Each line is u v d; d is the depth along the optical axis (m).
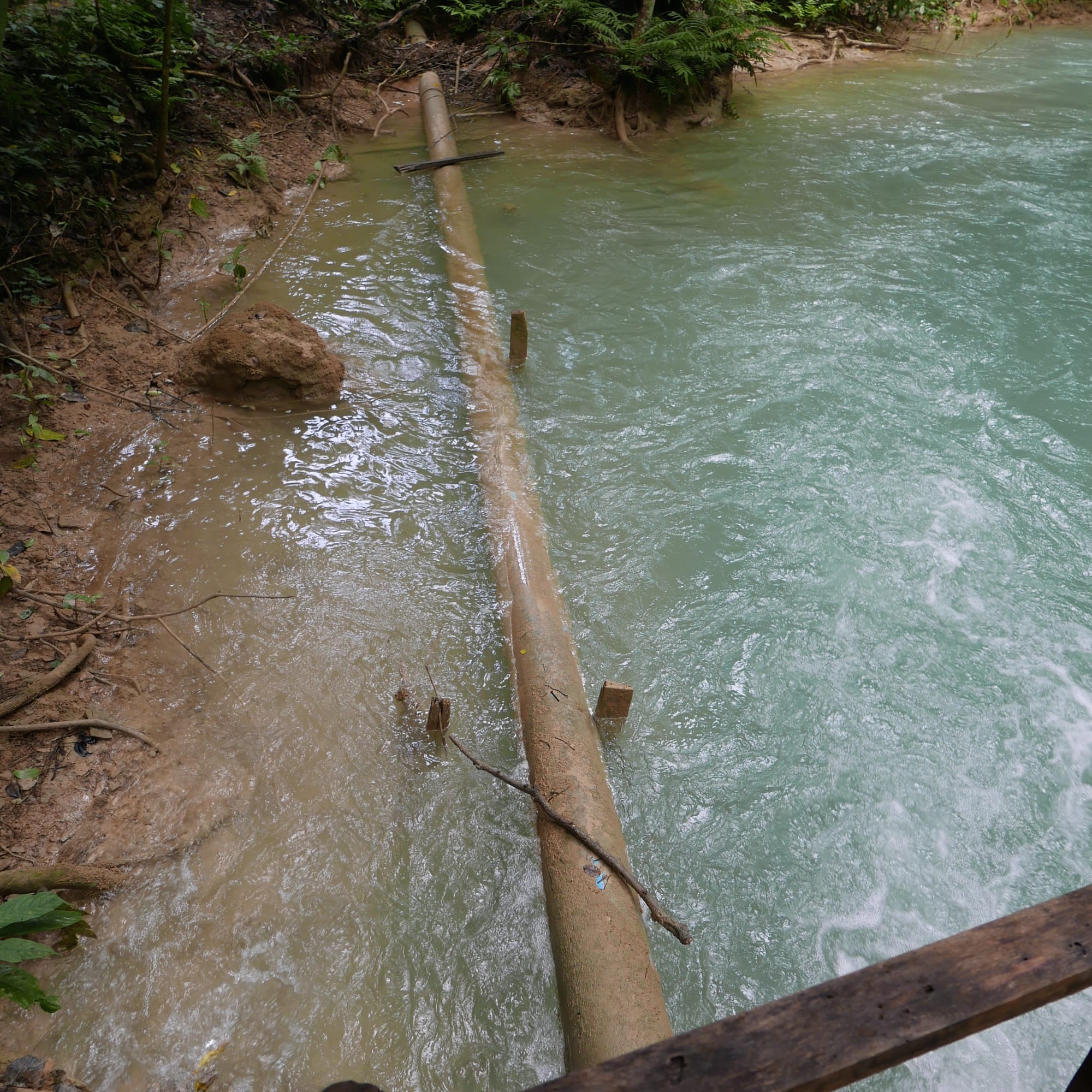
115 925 3.28
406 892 3.46
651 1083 1.42
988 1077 3.04
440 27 13.50
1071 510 5.55
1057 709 4.31
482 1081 2.96
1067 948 1.60
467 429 6.05
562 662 4.23
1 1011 3.02
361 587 4.78
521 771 3.91
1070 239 9.03
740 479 5.72
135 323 6.84
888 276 8.21
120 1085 2.86
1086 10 19.08
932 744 4.14
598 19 11.20
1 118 7.04
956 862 3.69
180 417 5.90
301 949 3.25
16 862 3.39
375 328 7.14
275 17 11.27
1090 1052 1.90
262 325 6.10
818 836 3.76
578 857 3.39
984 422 6.32
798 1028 1.48
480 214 9.19
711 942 3.38
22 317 6.38
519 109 11.66
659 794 3.88
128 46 8.61
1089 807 3.90
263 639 4.45
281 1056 2.96
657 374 6.74
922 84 14.22
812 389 6.61
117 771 3.77
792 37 15.45
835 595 4.89
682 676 4.41
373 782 3.82
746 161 10.76
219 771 3.81
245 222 8.55
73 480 5.31
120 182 7.85
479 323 7.14
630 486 5.63
